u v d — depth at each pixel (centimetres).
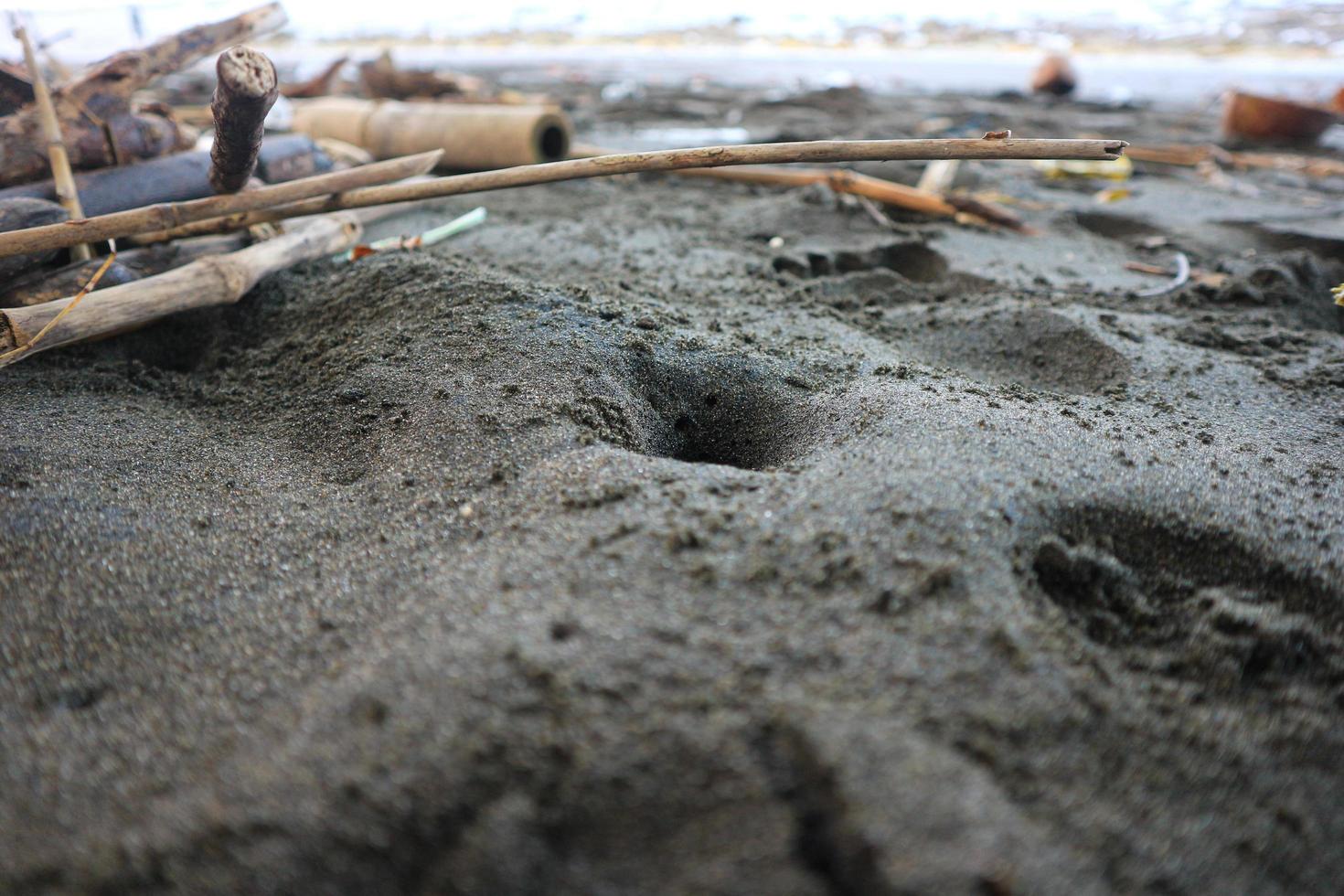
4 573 41
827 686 31
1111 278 92
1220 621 38
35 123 73
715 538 38
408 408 53
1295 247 107
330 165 96
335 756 29
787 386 57
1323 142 182
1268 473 48
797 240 103
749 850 26
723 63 346
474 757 28
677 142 174
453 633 34
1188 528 42
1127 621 39
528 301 61
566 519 41
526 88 257
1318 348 71
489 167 129
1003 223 111
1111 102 230
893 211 115
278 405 57
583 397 52
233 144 60
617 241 99
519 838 27
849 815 26
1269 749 33
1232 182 141
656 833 27
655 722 29
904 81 286
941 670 32
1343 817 31
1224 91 254
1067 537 41
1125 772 31
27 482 46
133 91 80
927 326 75
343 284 69
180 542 43
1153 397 61
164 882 27
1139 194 133
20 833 30
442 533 43
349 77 231
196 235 71
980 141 55
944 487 41
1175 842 29
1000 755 29
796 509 40
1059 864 26
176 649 37
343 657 36
